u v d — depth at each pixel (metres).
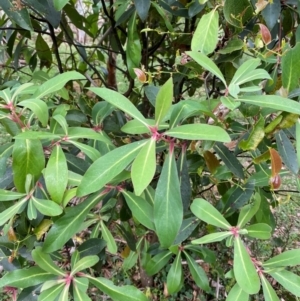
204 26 0.48
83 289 0.45
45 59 0.97
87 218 0.58
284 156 0.47
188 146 0.53
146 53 0.85
